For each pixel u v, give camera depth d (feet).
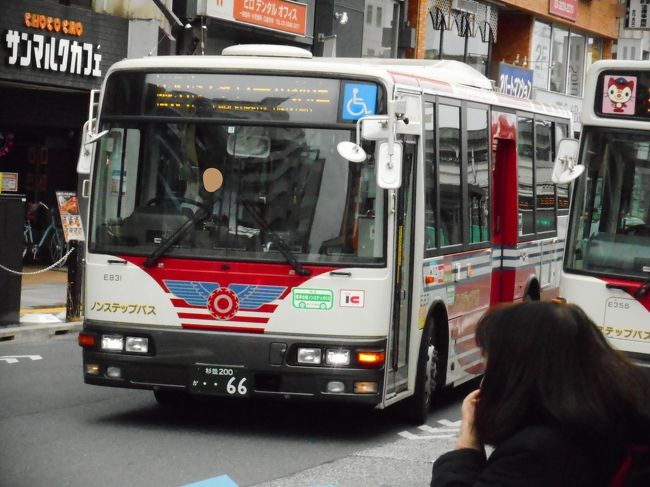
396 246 37.76
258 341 36.83
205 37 98.58
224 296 37.09
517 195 53.83
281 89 37.58
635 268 37.40
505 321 12.14
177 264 37.52
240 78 37.86
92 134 38.65
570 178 38.24
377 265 36.60
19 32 78.18
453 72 48.29
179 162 37.99
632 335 37.19
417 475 33.96
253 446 37.35
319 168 37.17
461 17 140.67
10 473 32.35
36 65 79.46
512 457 11.66
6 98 89.45
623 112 38.17
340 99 37.27
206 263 37.24
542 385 11.78
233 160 37.60
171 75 38.37
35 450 35.55
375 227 36.68
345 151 36.29
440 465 12.41
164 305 37.60
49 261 93.25
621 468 11.74
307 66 37.47
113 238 38.24
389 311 37.04
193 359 37.27
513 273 53.52
